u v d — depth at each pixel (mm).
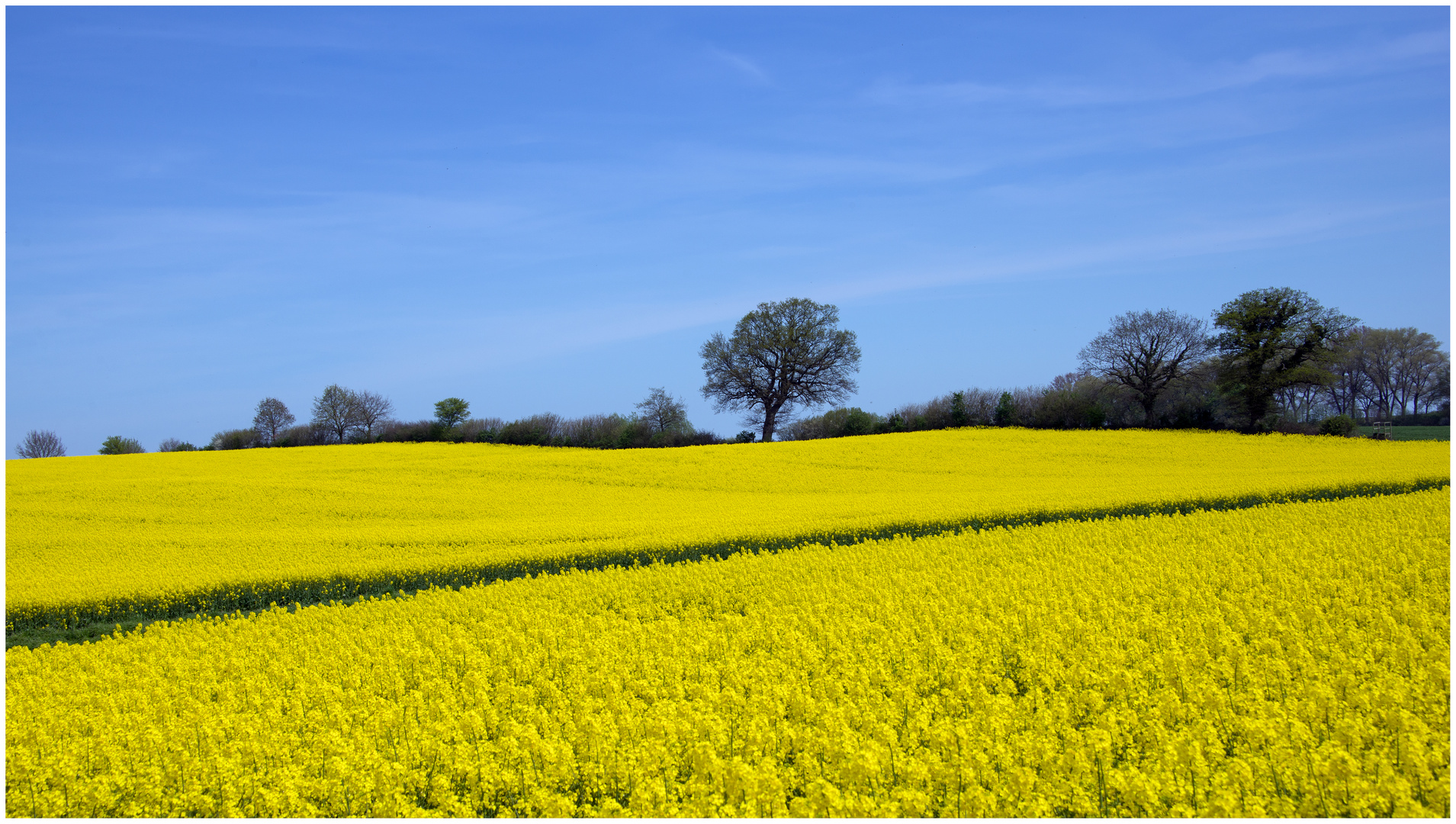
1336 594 12016
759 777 6703
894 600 12992
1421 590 11781
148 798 7211
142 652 12055
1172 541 16797
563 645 11375
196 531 24266
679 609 13477
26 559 19875
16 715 9320
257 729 8461
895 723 8047
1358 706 7793
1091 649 9750
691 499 29891
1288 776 6570
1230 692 8328
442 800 6965
